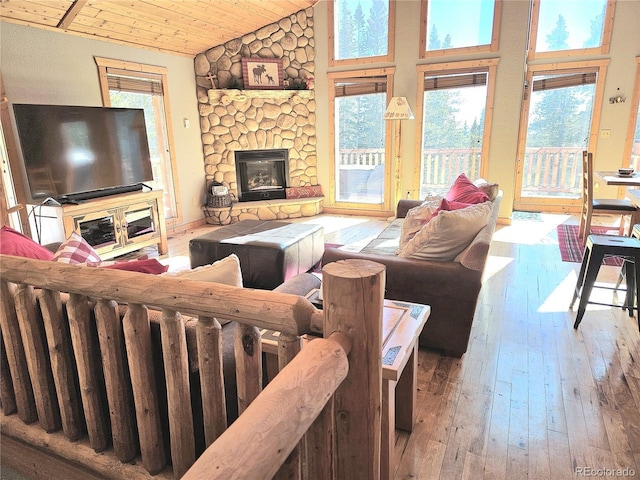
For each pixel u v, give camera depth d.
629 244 2.63
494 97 5.47
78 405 1.62
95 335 1.50
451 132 5.86
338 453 1.03
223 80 6.00
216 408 1.25
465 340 2.39
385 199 6.39
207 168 6.22
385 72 5.93
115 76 4.73
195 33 5.27
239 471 0.59
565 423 1.91
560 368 2.34
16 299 1.54
